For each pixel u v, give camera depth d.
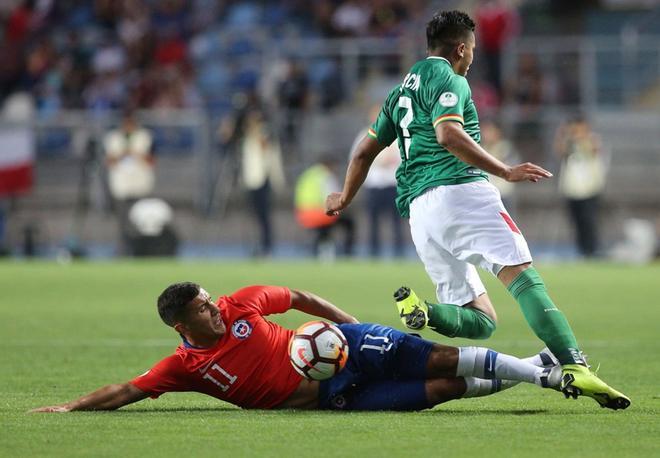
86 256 89.19
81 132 94.75
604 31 112.50
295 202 97.06
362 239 96.25
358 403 24.20
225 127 88.44
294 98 97.50
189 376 23.94
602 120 97.56
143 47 108.06
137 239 87.62
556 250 94.31
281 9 112.00
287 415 23.56
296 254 94.25
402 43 100.50
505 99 98.06
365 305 51.91
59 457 19.53
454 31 26.00
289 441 20.77
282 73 99.31
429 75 25.22
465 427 22.16
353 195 27.92
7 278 68.25
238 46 107.12
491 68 98.44
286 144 97.31
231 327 23.94
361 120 96.94
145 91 103.81
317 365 23.58
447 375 23.91
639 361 34.44
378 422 22.69
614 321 46.34
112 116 97.12
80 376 31.50
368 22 108.00
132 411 24.28
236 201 95.94
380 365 23.86
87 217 94.00
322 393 24.14
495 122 96.12
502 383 24.08
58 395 27.91
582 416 23.62
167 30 111.19
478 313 26.03
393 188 83.56
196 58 107.19
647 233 85.69
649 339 40.28
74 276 69.56
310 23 110.38
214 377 23.92
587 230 84.56
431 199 25.42
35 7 114.12
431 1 110.12
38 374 31.86
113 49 108.50
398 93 26.28
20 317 47.59
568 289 61.44
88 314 48.75
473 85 98.12
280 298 24.78
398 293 24.59
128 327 43.94
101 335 41.34
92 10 114.06
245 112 88.06
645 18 110.88
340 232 94.38
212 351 23.83
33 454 19.77
